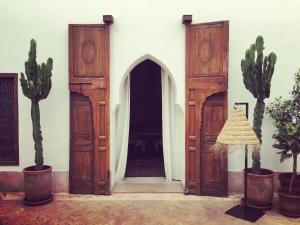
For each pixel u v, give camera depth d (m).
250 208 4.41
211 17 5.06
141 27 5.09
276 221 4.05
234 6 5.04
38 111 4.74
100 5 5.10
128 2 5.09
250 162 5.11
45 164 5.21
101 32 5.00
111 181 5.21
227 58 4.80
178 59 5.11
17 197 4.98
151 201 4.79
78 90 5.02
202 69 4.95
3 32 5.13
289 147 4.31
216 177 4.98
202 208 4.49
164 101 5.69
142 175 6.20
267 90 4.36
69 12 5.11
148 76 8.34
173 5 5.08
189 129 5.05
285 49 5.03
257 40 4.36
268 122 5.06
